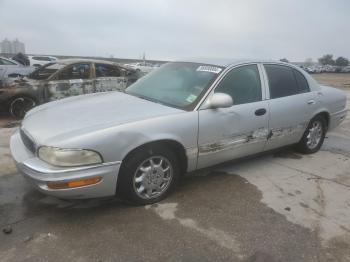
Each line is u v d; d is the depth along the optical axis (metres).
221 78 4.05
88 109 3.76
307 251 3.01
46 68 8.47
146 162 3.51
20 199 3.69
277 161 5.15
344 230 3.36
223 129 3.96
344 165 5.14
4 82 8.25
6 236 3.03
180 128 3.60
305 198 3.99
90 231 3.15
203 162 3.95
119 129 3.24
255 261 2.84
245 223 3.38
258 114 4.30
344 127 7.75
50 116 3.63
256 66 4.52
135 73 9.34
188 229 3.23
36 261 2.73
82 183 3.08
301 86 5.04
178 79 4.28
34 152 3.25
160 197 3.71
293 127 4.89
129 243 2.99
